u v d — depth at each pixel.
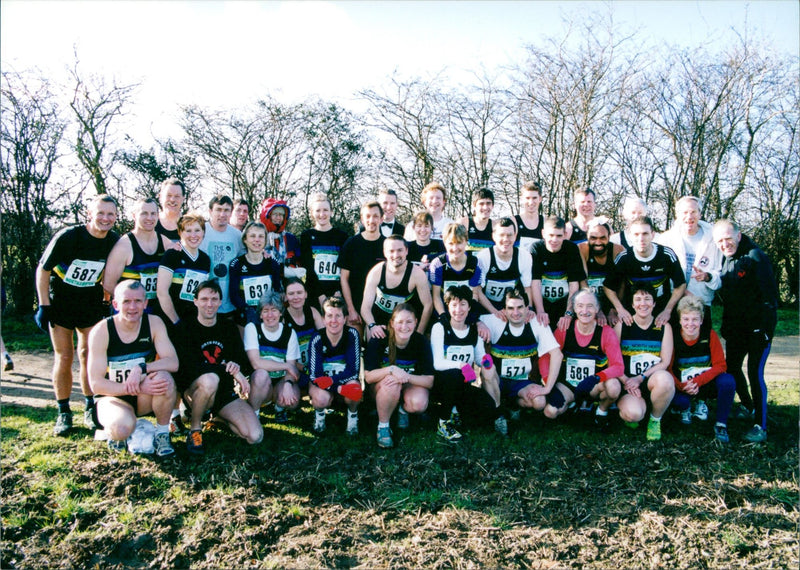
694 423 4.91
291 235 6.14
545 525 3.31
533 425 4.85
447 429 4.52
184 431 4.52
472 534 3.20
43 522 3.23
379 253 5.22
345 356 4.57
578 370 4.67
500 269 4.88
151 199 4.54
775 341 9.94
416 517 3.38
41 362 7.54
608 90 14.17
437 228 5.83
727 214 15.05
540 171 14.87
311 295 5.50
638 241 4.73
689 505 3.51
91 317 4.53
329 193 16.02
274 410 5.12
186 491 3.60
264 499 3.52
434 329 4.58
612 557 3.01
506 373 4.77
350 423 4.58
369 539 3.14
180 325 4.31
